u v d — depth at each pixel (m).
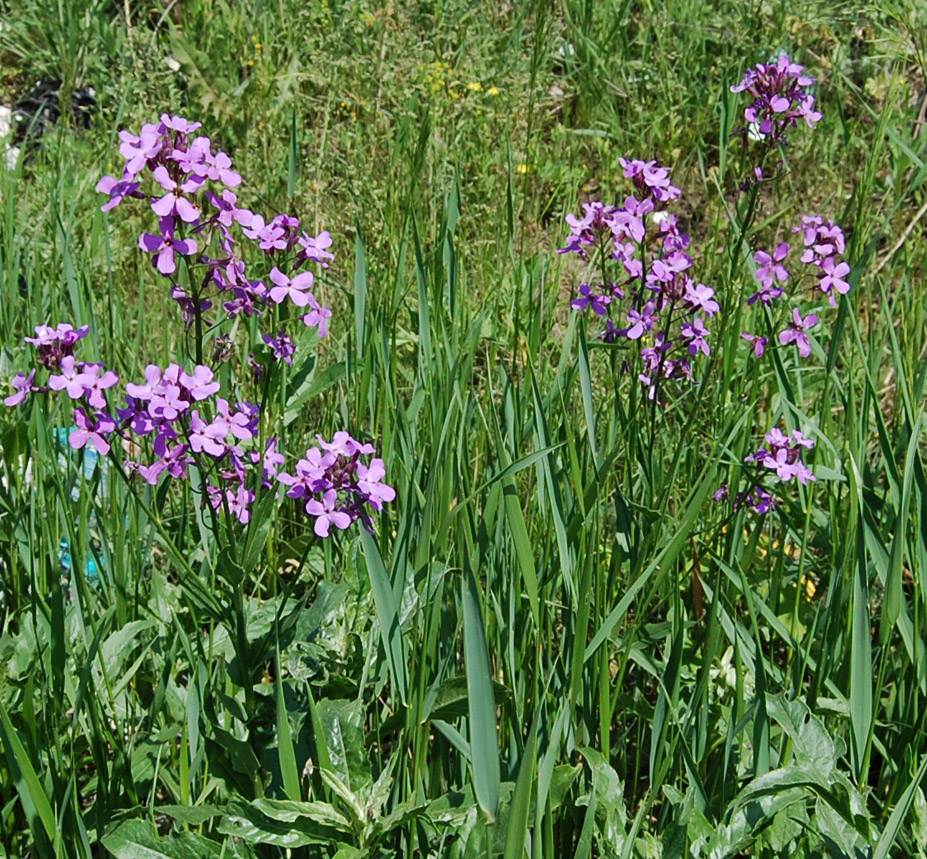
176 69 5.78
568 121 6.57
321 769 2.05
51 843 2.10
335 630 2.50
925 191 5.53
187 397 2.05
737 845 2.18
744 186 3.14
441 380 3.05
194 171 2.00
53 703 2.30
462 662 2.66
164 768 2.38
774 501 3.04
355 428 3.36
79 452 2.72
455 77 6.06
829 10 6.54
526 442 3.17
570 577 2.48
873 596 3.29
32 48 6.55
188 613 2.95
